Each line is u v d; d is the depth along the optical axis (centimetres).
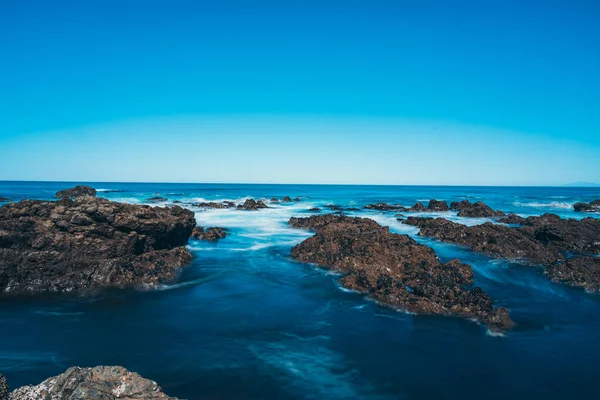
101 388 848
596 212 5703
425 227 3631
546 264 2494
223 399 1034
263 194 10569
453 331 1478
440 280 1895
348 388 1105
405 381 1147
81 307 1658
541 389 1121
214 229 3362
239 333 1436
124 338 1377
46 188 12962
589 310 1728
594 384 1148
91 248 2009
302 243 2636
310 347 1335
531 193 13250
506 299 1861
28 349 1280
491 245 2820
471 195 11206
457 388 1119
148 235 2280
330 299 1808
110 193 9838
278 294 1872
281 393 1070
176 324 1506
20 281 1830
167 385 1091
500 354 1314
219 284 2017
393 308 1695
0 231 1841
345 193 12225
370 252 2311
